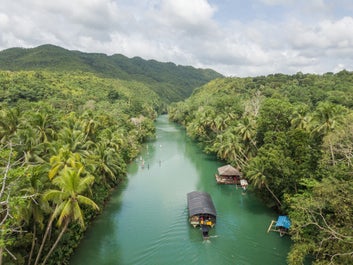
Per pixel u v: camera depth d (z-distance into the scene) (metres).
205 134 84.56
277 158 34.53
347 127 31.14
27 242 24.50
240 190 49.16
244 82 165.12
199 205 36.38
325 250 22.58
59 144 31.59
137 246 30.89
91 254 29.36
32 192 20.59
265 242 31.59
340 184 23.16
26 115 42.34
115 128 72.06
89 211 33.88
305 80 140.50
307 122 48.69
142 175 57.81
